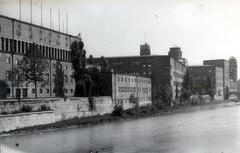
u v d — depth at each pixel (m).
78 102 94.25
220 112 137.12
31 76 87.31
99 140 63.88
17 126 71.44
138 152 53.09
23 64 85.88
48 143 60.34
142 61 168.75
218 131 76.75
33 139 64.25
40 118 78.06
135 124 91.44
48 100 82.69
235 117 111.81
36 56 90.25
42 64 89.56
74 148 56.22
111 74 115.62
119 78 121.75
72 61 103.69
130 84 132.25
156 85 164.00
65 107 88.50
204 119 105.81
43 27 103.12
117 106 109.88
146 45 199.25
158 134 72.38
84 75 104.12
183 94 180.88
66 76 112.38
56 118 84.81
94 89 112.38
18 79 84.44
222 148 56.03
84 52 104.44
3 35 87.81
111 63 172.25
